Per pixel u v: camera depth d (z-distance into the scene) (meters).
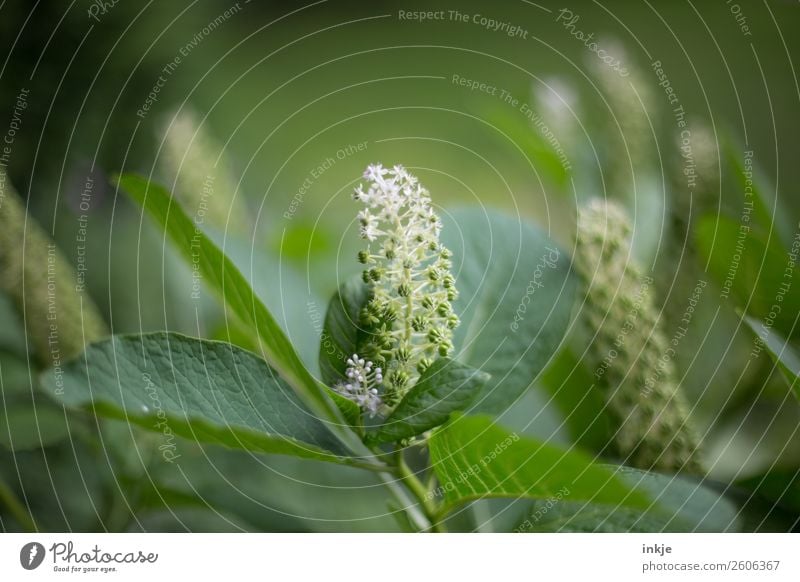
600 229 0.77
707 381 0.86
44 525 0.89
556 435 0.81
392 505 0.75
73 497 0.90
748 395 0.84
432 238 0.73
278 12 4.48
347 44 4.26
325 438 0.72
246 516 0.88
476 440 0.67
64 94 1.57
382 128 3.17
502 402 0.75
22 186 1.46
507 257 0.79
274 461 0.93
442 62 3.97
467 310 0.77
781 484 0.74
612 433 0.77
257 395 0.71
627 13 4.07
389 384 0.72
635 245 0.91
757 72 2.69
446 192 1.83
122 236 1.43
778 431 0.84
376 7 4.55
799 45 2.58
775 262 0.78
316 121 3.27
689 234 0.87
